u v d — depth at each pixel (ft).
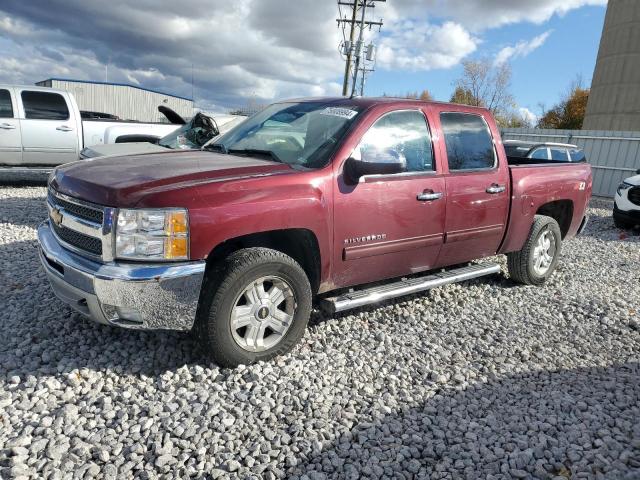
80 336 11.81
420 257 13.84
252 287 10.60
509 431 9.48
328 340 12.80
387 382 11.02
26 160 33.78
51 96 34.14
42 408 9.09
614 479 8.23
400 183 12.67
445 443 9.02
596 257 25.20
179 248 9.58
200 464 7.98
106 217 9.48
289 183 10.81
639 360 13.06
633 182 33.42
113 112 123.24
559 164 18.22
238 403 9.64
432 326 14.28
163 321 9.76
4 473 7.43
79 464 7.82
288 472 8.00
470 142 14.85
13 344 11.36
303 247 11.78
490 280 18.92
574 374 12.07
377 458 8.43
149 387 9.93
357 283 12.82
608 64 112.78
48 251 10.69
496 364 12.33
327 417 9.48
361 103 13.16
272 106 15.48
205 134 25.50
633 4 107.04
